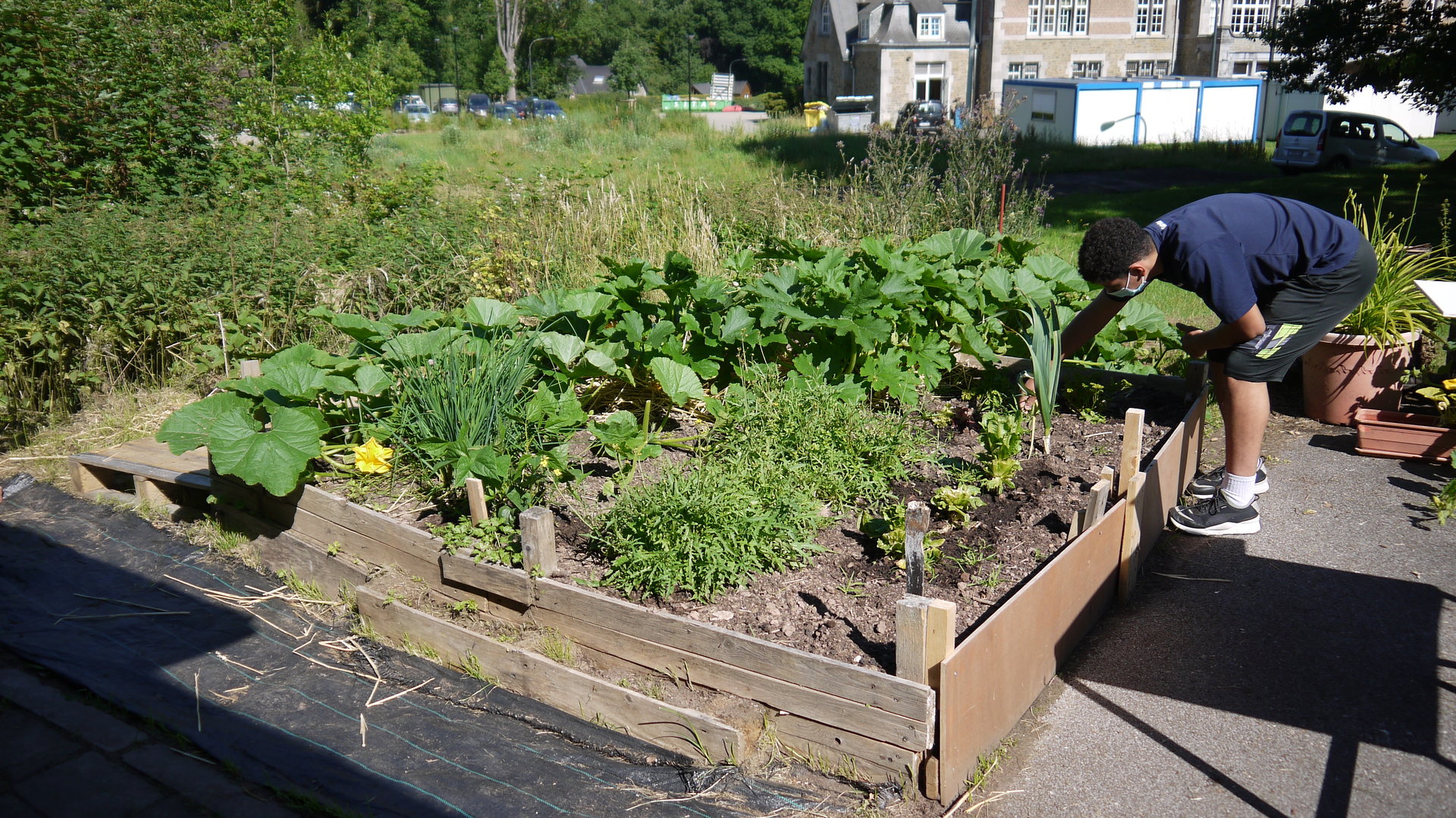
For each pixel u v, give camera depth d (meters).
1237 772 2.56
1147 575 3.64
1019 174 8.68
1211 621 3.28
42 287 5.48
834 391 4.06
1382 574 3.51
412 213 8.17
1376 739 2.65
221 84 10.88
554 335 4.23
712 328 4.55
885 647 2.75
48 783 2.60
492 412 3.69
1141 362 5.49
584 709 2.84
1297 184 14.98
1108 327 5.05
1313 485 4.27
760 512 3.26
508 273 6.87
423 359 4.02
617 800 2.51
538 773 2.63
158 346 5.91
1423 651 3.03
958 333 4.60
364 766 2.68
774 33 75.88
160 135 8.30
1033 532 3.43
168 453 4.58
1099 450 4.12
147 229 6.22
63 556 3.97
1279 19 15.79
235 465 3.40
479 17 61.91
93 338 5.64
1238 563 3.66
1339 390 4.85
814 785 2.53
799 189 8.76
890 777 2.47
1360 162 18.78
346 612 3.55
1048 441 4.08
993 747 2.66
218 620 3.48
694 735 2.63
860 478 3.71
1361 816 2.38
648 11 85.62
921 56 40.25
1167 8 37.69
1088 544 3.07
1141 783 2.54
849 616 2.94
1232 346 3.60
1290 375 5.61
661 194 8.89
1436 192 13.44
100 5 8.88
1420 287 4.47
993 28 37.75
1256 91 27.27
